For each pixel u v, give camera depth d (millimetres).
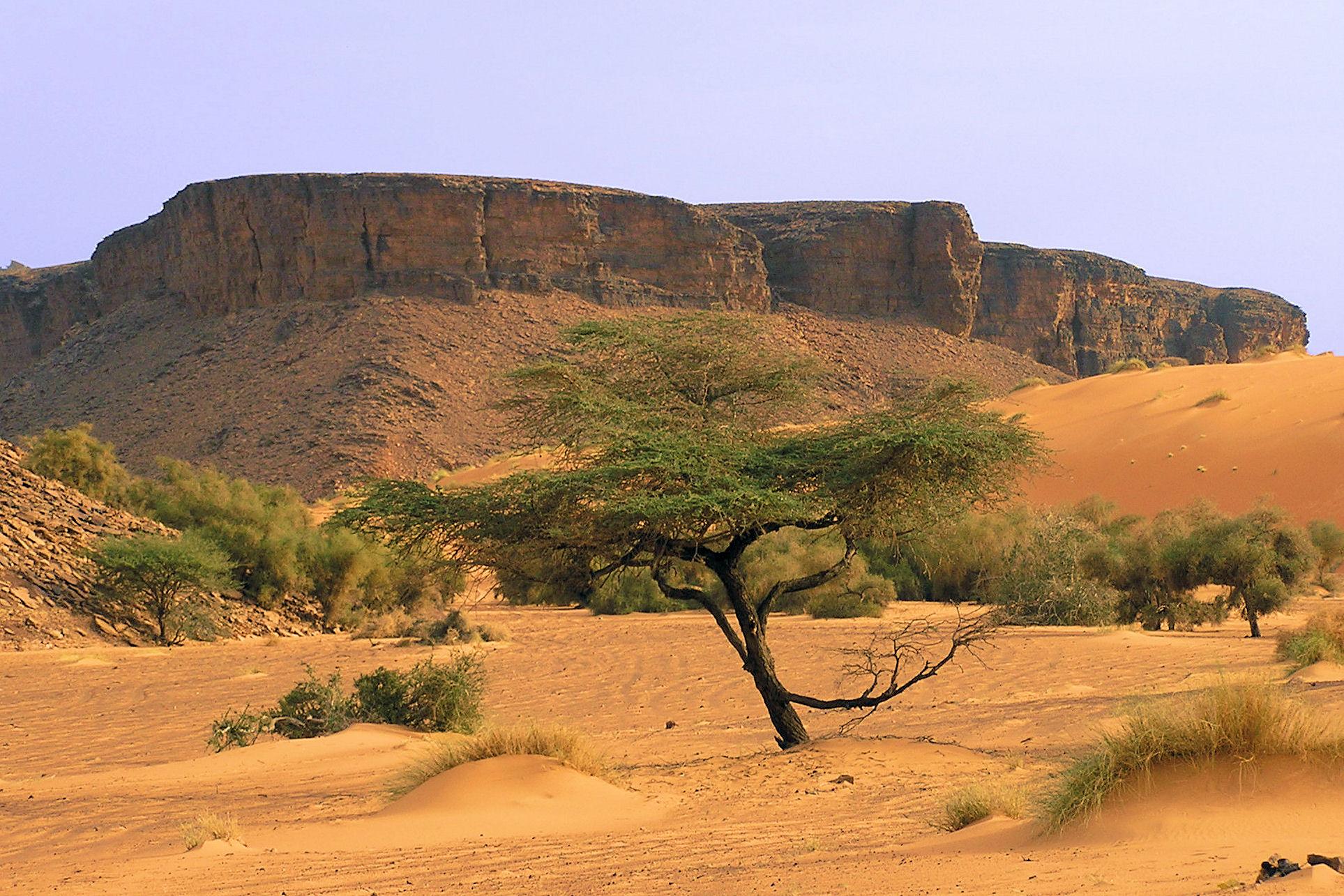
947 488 16859
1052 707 20328
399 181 128250
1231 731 7730
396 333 120062
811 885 7453
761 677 17422
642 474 16016
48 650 38438
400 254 127438
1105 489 71812
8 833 12891
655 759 17125
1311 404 72688
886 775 13867
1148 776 7738
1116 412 81750
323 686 21703
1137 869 6453
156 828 12570
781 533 54688
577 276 133000
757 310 143250
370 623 48156
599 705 26172
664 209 138875
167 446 115562
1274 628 38875
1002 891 6359
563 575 17547
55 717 26078
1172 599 41062
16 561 43844
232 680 31984
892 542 18391
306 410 112750
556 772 13188
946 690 26344
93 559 43844
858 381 135375
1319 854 5836
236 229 133625
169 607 43938
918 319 156250
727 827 10922
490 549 16750
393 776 15336
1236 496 66938
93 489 63281
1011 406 90875
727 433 16953
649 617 52750
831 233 156125
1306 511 63250
